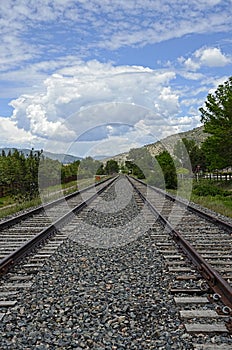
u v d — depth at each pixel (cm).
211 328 432
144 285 601
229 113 3033
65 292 573
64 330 443
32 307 517
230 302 500
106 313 491
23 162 2292
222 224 1105
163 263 728
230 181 3522
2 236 1032
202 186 2538
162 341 414
